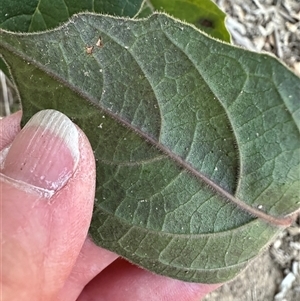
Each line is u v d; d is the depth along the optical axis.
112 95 0.06
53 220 0.06
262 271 0.14
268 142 0.06
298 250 0.14
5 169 0.06
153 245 0.07
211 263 0.07
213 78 0.06
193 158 0.06
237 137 0.06
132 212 0.06
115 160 0.06
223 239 0.07
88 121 0.06
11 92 0.14
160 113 0.06
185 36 0.06
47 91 0.06
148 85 0.06
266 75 0.06
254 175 0.06
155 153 0.06
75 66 0.06
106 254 0.09
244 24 0.14
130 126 0.06
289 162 0.06
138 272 0.10
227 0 0.14
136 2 0.07
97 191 0.06
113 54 0.06
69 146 0.06
